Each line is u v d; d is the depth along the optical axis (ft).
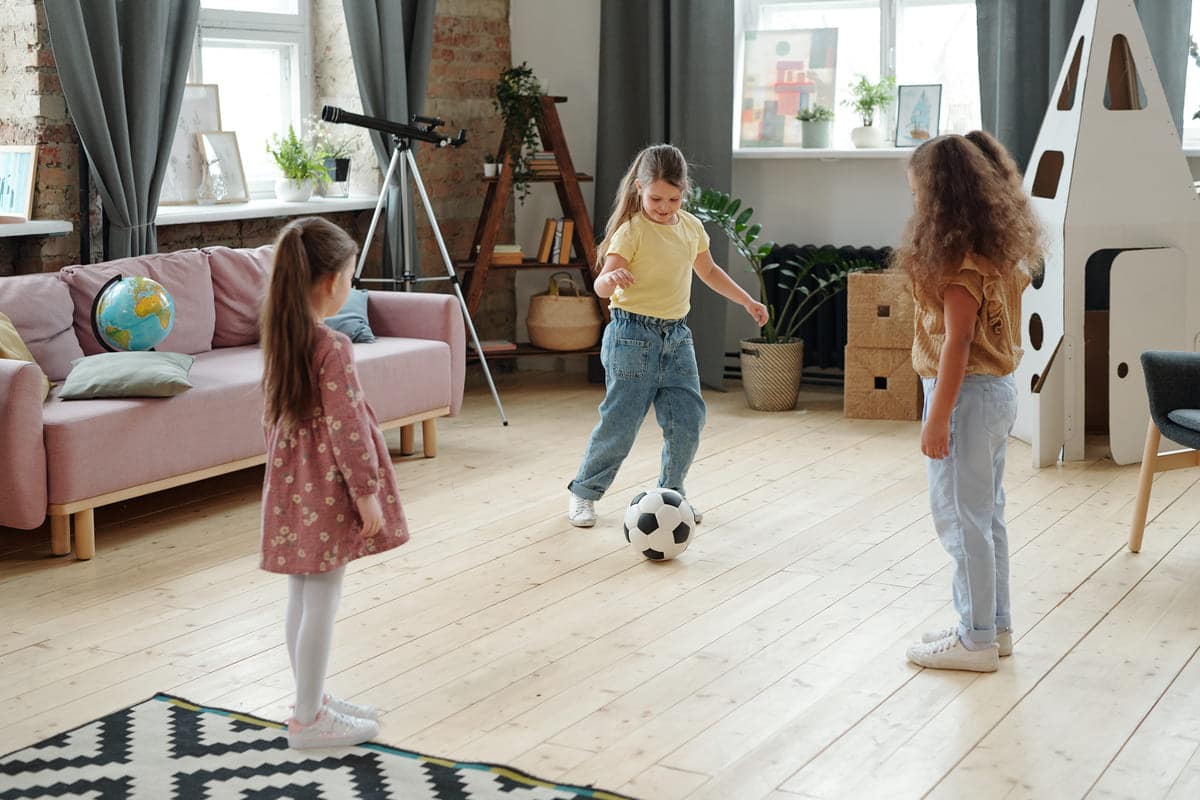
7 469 12.25
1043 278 16.55
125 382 13.26
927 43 20.85
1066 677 9.86
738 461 16.81
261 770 8.48
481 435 18.38
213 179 18.62
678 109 21.35
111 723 9.20
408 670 10.14
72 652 10.54
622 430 13.52
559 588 12.01
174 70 16.94
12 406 12.15
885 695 9.57
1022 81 19.26
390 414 16.21
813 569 12.46
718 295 21.54
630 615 11.30
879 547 13.12
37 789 8.23
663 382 13.35
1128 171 16.01
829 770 8.41
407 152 18.97
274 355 8.38
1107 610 11.28
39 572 12.54
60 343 14.34
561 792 8.12
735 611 11.36
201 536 13.73
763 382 19.90
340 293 8.59
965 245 9.10
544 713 9.34
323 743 8.80
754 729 9.03
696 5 20.98
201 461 13.94
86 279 14.87
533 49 22.77
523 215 23.08
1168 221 16.02
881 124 21.22
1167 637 10.64
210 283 16.29
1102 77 15.92
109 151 16.07
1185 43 18.30
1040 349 16.99
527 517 14.32
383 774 8.41
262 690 9.78
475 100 22.27
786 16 21.88
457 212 22.18
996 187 9.20
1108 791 8.07
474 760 8.60
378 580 12.26
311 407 8.43
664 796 8.08
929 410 9.53
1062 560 12.66
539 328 21.42
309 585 8.68
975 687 9.69
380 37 20.07
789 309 21.94
